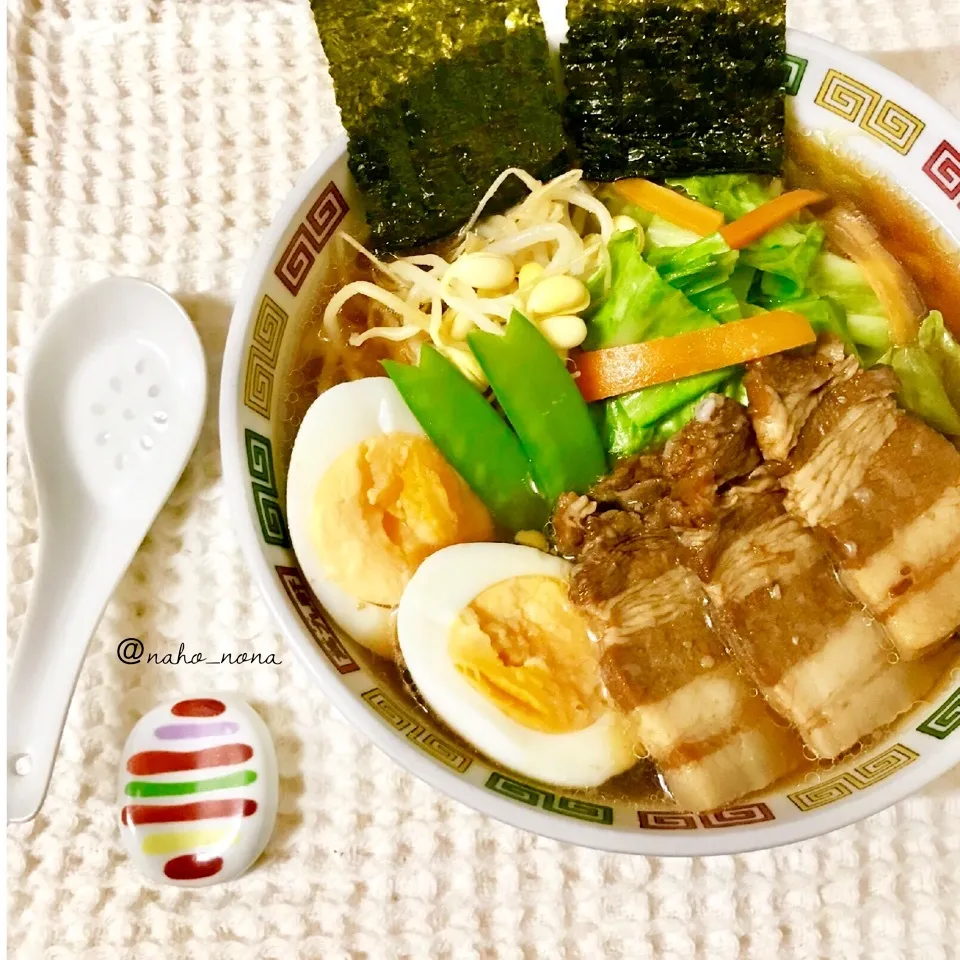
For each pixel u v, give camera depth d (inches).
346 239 9.8
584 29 9.6
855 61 9.9
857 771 8.7
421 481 9.4
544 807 8.2
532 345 9.5
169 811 9.5
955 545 9.0
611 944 9.5
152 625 10.1
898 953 9.4
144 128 11.0
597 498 9.5
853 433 9.4
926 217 10.4
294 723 9.9
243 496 8.6
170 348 10.4
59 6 11.2
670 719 8.7
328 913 9.5
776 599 9.0
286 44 11.2
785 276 10.2
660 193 10.2
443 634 8.9
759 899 9.5
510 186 10.2
